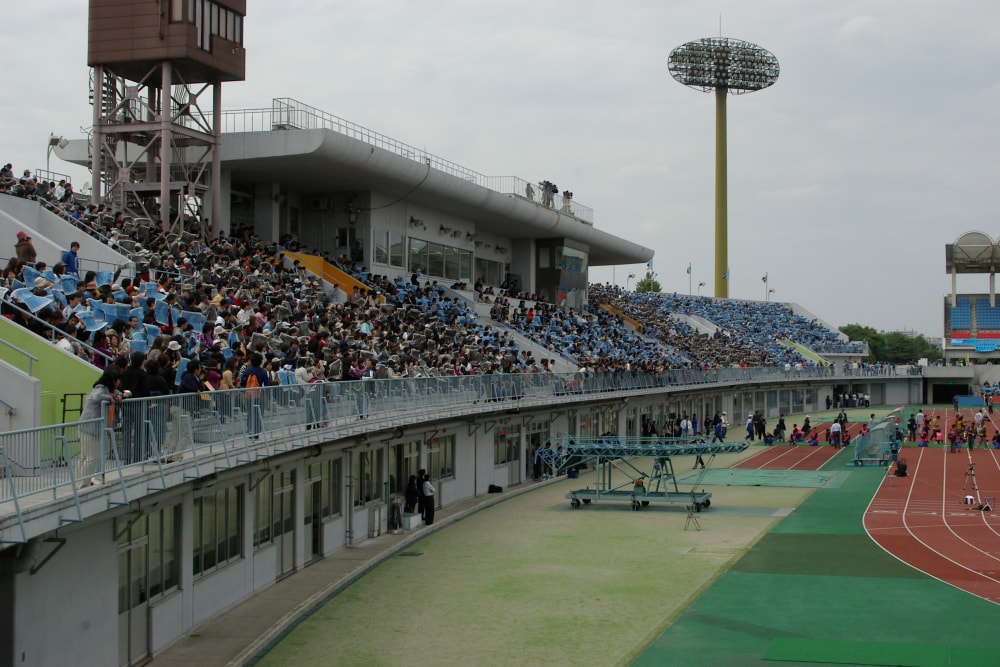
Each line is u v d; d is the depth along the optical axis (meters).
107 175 38.81
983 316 117.25
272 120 44.56
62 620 14.52
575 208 76.62
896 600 24.02
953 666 18.81
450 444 38.53
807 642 20.47
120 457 14.45
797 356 104.50
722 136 122.44
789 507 39.00
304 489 27.09
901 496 41.72
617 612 22.94
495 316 58.41
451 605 23.44
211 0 37.78
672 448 39.59
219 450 18.20
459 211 60.22
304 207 53.41
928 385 109.94
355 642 20.34
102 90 38.00
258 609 22.39
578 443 44.88
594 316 76.75
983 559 28.80
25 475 11.92
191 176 42.38
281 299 33.56
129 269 26.22
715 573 27.03
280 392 21.52
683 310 105.75
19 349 16.97
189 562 20.08
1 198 27.38
